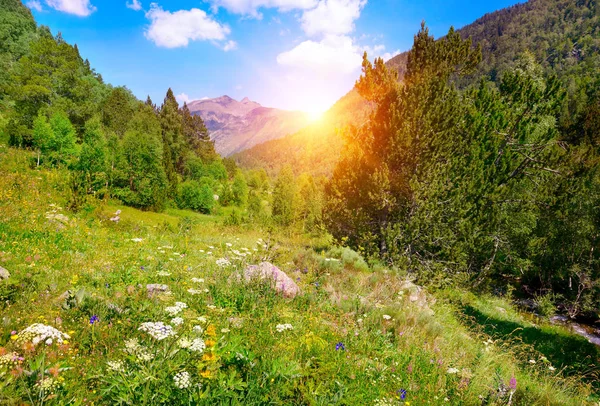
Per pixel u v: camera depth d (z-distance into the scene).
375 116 16.72
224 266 8.42
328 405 3.45
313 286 8.67
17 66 70.06
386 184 14.94
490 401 4.91
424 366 5.49
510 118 18.39
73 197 17.61
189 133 94.00
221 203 70.94
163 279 7.61
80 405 2.80
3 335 3.79
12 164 26.47
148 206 42.28
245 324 5.23
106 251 10.32
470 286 17.42
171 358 3.29
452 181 15.83
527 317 16.78
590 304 17.41
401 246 15.14
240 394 3.19
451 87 15.75
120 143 43.31
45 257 8.49
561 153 18.09
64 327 4.28
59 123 35.19
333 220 18.33
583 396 7.21
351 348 5.39
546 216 19.59
